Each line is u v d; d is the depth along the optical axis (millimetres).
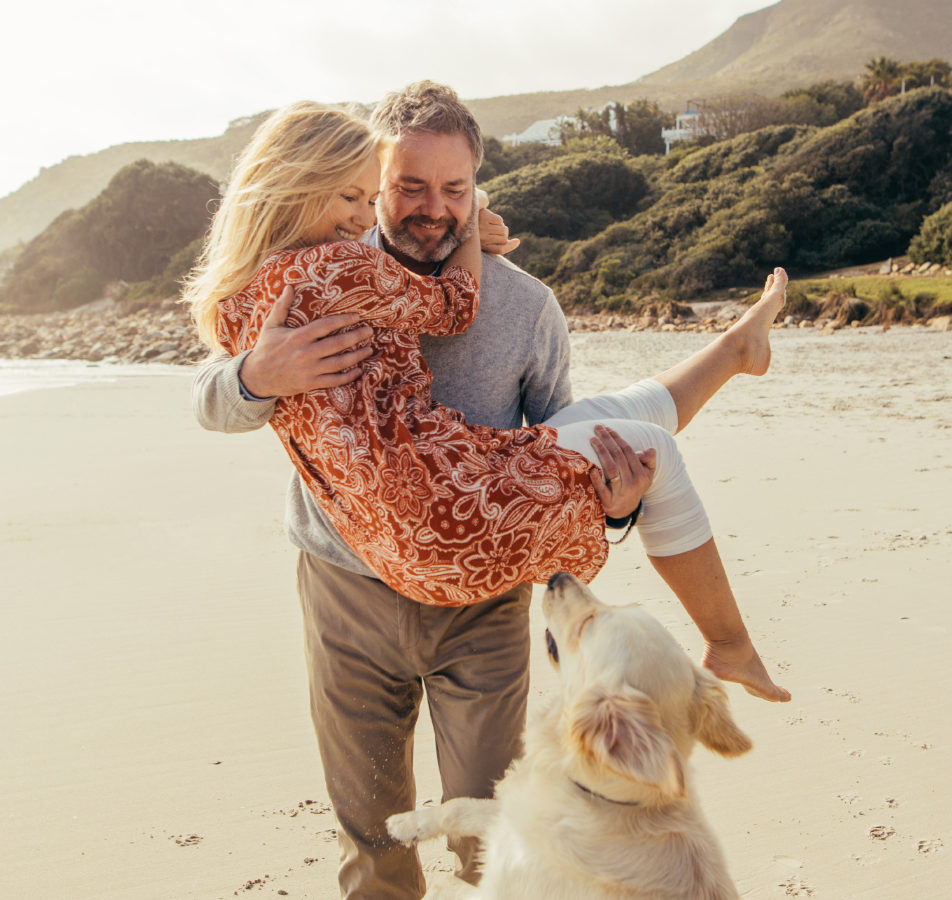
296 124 2193
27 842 3139
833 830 3096
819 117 73438
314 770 3604
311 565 2523
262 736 3867
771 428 11070
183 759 3680
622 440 2260
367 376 2117
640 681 2189
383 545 2078
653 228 51281
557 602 2393
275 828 3217
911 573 5562
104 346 41312
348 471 2047
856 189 50750
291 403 2133
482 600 2174
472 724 2463
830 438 10211
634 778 1918
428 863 3090
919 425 10742
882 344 21906
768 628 4797
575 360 22906
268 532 7215
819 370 17109
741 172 54281
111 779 3535
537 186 61469
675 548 2443
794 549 6152
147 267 76438
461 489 2043
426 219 2432
